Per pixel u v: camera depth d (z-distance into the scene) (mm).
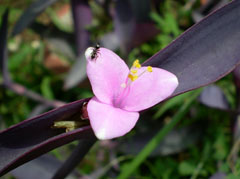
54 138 63
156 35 145
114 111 64
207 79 73
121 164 135
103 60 70
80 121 70
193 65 75
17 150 71
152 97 69
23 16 136
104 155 138
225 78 147
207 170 128
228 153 126
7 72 135
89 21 146
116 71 71
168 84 69
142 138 132
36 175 101
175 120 114
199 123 138
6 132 67
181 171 125
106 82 69
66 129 69
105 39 145
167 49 74
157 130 133
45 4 135
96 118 62
